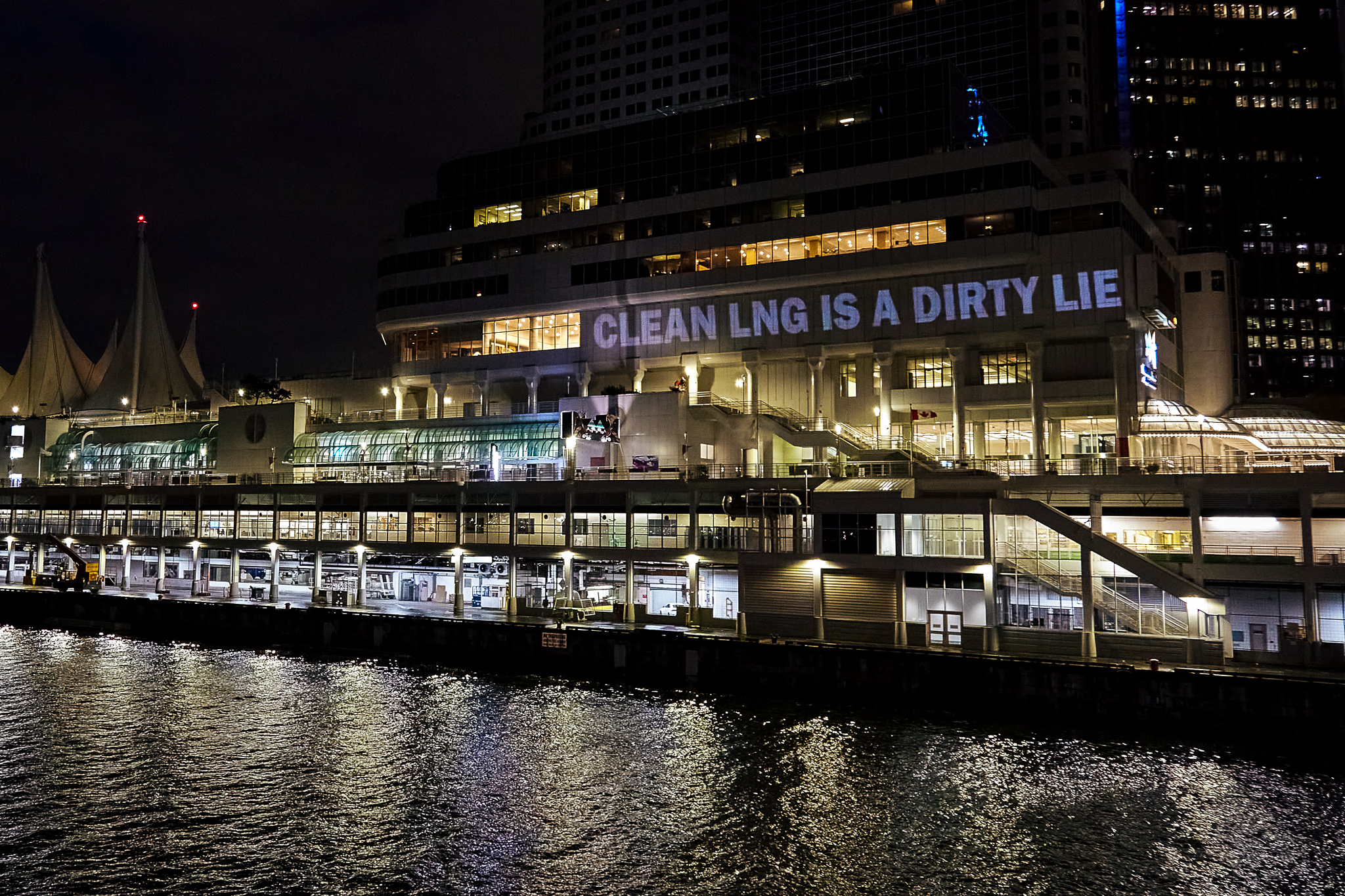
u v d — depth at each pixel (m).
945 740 52.69
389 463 102.69
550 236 107.25
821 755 50.50
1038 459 81.75
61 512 115.25
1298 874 36.91
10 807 43.62
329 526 96.81
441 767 49.16
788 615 69.62
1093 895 35.53
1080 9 140.25
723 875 37.28
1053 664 56.50
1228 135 187.38
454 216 113.50
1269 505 67.75
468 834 40.97
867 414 95.94
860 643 66.31
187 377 157.00
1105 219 84.50
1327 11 188.88
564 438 89.62
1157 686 53.97
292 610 81.75
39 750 51.78
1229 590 65.94
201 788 46.28
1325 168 186.88
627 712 59.12
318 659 76.12
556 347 107.44
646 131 103.88
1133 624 62.72
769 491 75.19
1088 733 53.66
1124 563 62.41
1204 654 58.12
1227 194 186.25
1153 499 70.75
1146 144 186.88
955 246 87.31
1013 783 46.16
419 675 70.19
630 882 36.72
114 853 38.97
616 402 95.69
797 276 94.00
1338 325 184.75
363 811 43.38
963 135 93.50
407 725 56.69
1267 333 184.25
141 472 114.44
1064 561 67.44
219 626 84.69
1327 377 183.88
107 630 89.19
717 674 65.12
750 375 97.12
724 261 97.94
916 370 95.12
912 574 67.44
